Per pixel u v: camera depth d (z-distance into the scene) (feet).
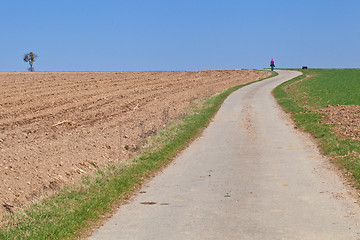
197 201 31.86
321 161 44.68
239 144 57.16
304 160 45.75
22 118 82.99
